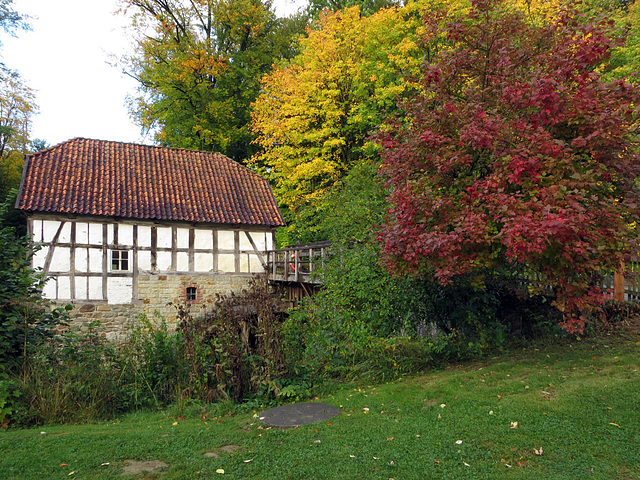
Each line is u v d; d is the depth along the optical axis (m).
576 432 4.27
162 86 22.80
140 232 14.91
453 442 4.33
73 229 13.98
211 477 3.82
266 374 6.85
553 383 5.67
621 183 6.00
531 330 8.45
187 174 17.08
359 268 8.89
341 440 4.59
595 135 5.05
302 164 18.02
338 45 17.83
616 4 15.08
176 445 4.64
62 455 4.37
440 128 6.40
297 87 17.92
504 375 6.28
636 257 5.40
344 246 10.15
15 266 6.74
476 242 5.89
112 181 15.29
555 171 5.39
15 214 21.72
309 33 18.73
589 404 4.85
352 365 7.65
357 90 17.23
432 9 7.25
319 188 19.02
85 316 13.93
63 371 6.60
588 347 7.17
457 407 5.31
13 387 5.89
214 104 23.03
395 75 16.31
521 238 4.97
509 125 5.78
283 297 13.05
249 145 25.42
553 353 7.11
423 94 7.21
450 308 8.52
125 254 14.67
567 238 5.29
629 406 4.68
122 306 14.48
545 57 5.88
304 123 18.27
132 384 7.14
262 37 26.25
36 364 6.52
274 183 21.47
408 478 3.69
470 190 5.80
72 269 13.88
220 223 15.95
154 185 15.93
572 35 5.88
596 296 5.56
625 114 5.32
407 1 18.16
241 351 7.13
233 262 16.28
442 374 6.94
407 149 6.50
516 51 6.31
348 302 8.84
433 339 7.91
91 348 7.36
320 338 7.95
